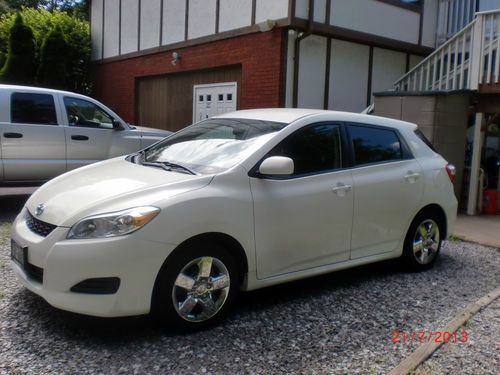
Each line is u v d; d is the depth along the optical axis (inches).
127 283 127.9
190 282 138.1
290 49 388.2
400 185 191.8
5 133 276.8
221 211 141.5
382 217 186.5
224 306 145.8
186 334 140.3
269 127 168.4
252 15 405.4
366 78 444.8
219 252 142.6
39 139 287.7
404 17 460.4
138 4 546.9
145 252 129.1
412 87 404.8
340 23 406.0
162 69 516.4
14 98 281.7
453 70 366.0
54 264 128.5
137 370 121.1
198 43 462.6
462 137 346.0
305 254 163.9
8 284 172.6
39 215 142.8
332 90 419.2
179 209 134.6
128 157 188.7
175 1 491.8
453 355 136.4
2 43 697.0
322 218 166.4
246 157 154.1
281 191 156.6
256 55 405.4
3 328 139.9
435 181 206.2
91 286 127.9
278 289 181.5
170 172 154.3
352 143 182.2
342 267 176.4
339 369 126.2
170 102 519.2
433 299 177.3
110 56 599.5
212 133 179.5
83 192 144.6
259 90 404.2
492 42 333.1
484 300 175.5
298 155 165.2
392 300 174.6
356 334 146.1
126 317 149.4
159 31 516.4
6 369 119.0
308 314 158.9
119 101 591.8
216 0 442.0
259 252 151.6
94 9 629.0
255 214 149.3
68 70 622.5
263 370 123.8
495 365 131.9
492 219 338.3
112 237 127.3
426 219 206.8
